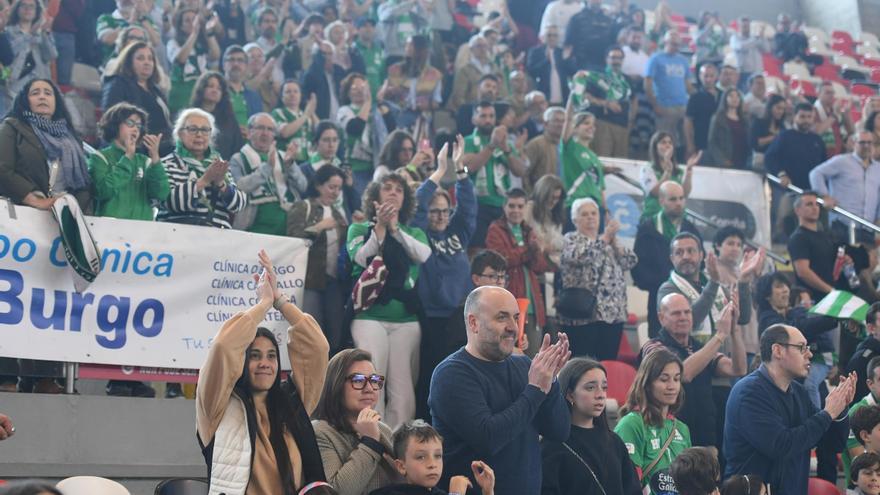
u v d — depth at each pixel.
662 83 30.08
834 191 25.86
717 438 17.27
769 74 38.78
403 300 16.31
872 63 42.66
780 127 28.16
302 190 18.75
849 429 16.08
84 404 14.62
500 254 17.75
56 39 25.06
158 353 15.46
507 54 29.95
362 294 16.06
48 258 14.88
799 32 40.28
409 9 29.31
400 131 21.25
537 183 19.89
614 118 28.14
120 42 22.16
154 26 25.55
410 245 16.52
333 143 20.95
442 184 21.73
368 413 11.16
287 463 10.68
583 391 12.74
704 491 13.02
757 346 19.56
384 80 27.41
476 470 10.96
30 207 14.85
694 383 16.61
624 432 14.28
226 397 10.60
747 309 18.52
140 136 16.81
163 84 22.73
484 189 21.56
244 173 18.98
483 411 11.36
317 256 16.80
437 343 16.56
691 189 24.86
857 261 22.77
